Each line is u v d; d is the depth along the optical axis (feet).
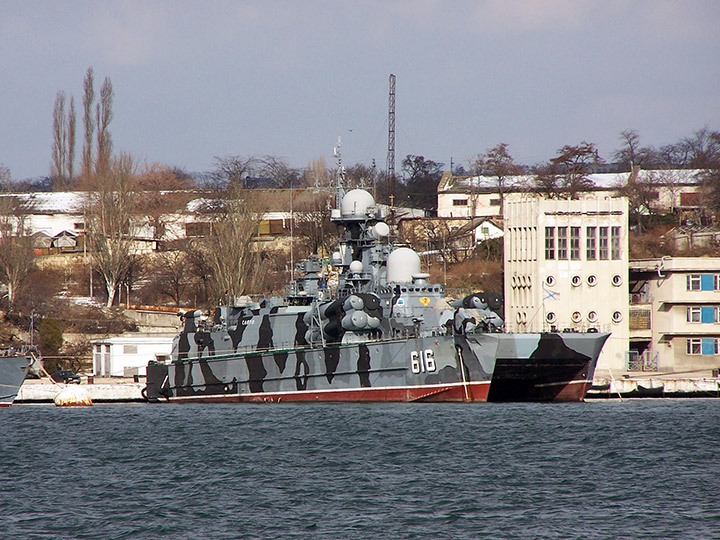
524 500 526.57
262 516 499.10
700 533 467.52
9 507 525.34
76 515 507.30
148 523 489.26
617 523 483.51
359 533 469.16
